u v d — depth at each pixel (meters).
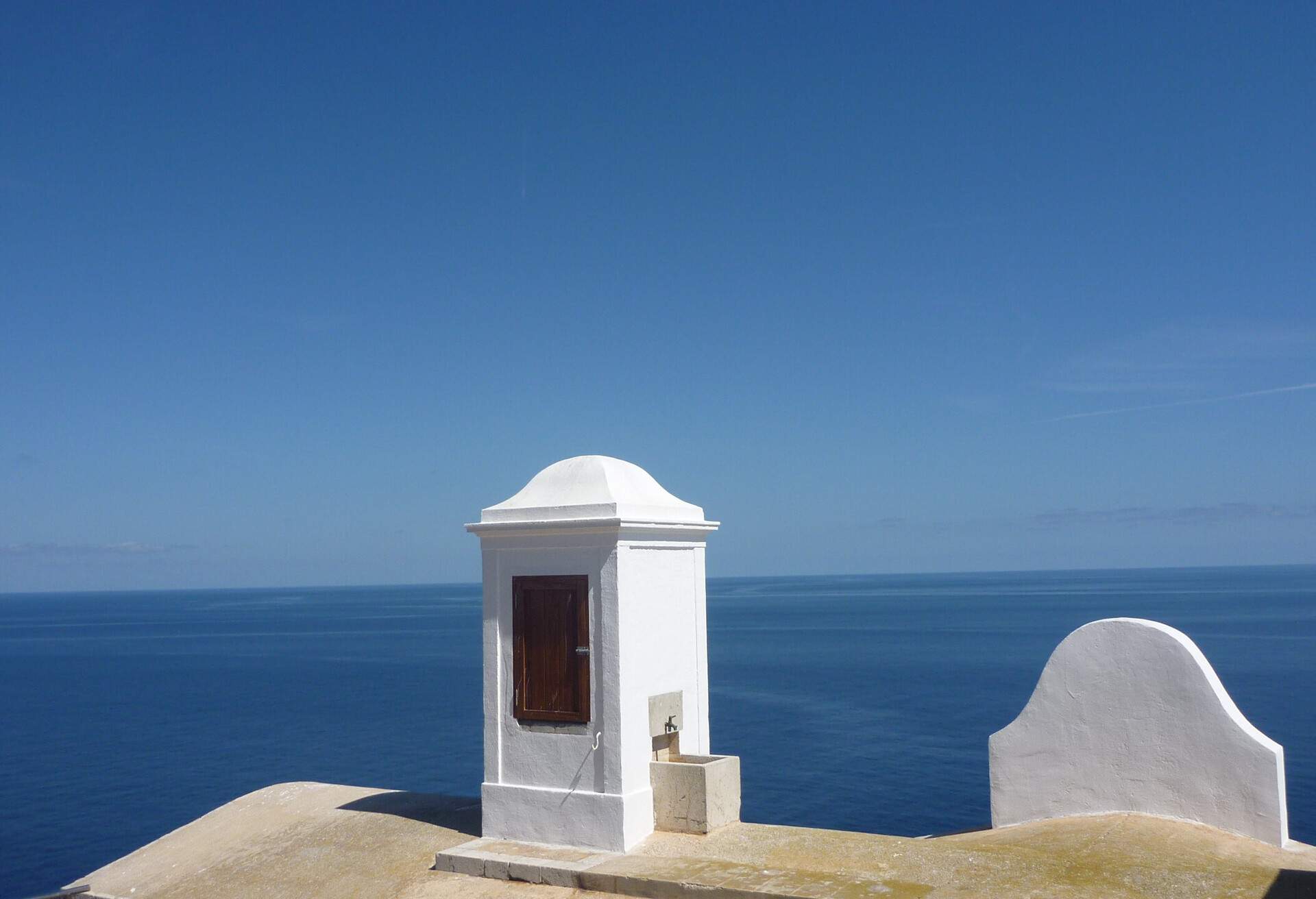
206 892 12.79
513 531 12.44
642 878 10.48
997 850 10.38
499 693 12.60
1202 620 142.50
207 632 188.88
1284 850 9.95
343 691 87.31
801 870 10.42
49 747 62.16
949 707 67.50
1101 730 11.26
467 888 11.36
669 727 12.47
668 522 12.49
